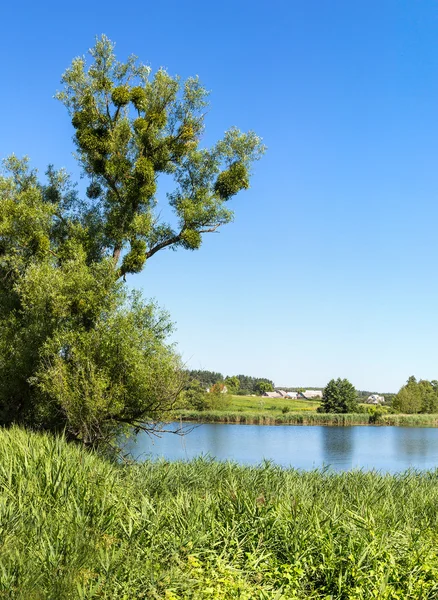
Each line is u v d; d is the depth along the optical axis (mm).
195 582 6090
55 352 16594
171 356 16609
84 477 8391
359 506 9453
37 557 5801
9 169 22297
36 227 19531
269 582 6539
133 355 16141
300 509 8273
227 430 57062
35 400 18328
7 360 18062
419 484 14984
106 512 7262
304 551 7012
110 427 17078
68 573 5582
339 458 35156
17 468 8266
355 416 78500
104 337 16188
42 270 17656
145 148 19906
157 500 9148
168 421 17047
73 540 6281
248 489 9914
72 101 19703
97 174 20406
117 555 6113
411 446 45500
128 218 19578
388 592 6238
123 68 19812
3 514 6680
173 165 20719
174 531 7332
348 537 7328
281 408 101375
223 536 7445
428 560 7113
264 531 7602
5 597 5094
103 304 17250
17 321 18781
